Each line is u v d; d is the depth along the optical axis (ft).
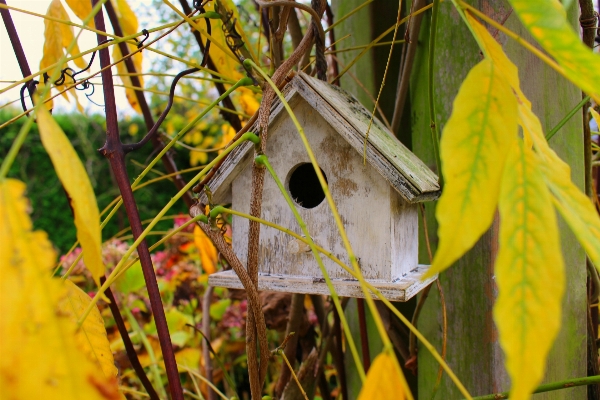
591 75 1.13
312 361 2.27
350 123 1.81
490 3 1.91
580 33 2.02
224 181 1.93
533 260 1.09
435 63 2.04
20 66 1.83
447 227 1.06
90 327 1.50
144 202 8.54
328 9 2.38
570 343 2.00
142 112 2.39
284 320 2.49
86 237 1.17
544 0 1.11
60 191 9.28
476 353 1.97
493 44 1.25
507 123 1.15
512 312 1.06
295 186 2.05
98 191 9.11
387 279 1.84
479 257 1.96
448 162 1.10
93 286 3.23
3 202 1.03
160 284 3.34
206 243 2.39
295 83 1.85
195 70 1.83
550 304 1.05
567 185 1.21
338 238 1.88
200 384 3.08
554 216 1.11
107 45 1.64
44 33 2.07
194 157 5.18
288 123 1.92
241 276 1.57
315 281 1.86
